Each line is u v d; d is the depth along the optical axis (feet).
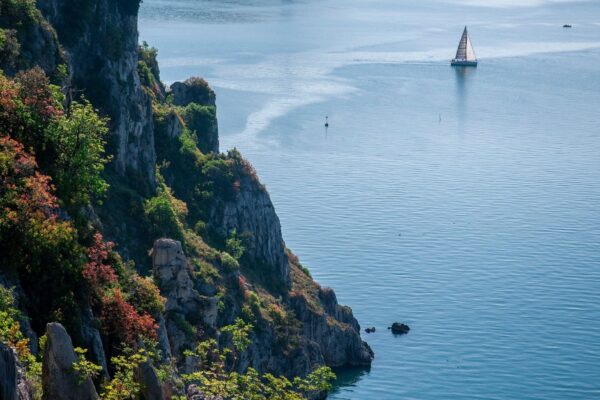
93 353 637.30
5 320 548.31
